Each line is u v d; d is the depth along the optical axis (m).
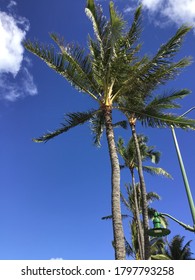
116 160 13.07
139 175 19.95
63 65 14.58
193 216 11.59
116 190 12.39
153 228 11.47
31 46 14.27
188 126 13.90
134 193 27.41
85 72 14.80
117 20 13.53
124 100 15.53
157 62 14.05
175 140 13.88
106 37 14.53
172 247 35.22
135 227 29.48
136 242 28.95
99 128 16.98
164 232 11.46
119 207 12.05
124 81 14.59
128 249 29.38
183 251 34.59
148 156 28.80
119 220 11.75
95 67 14.48
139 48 14.74
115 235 11.49
